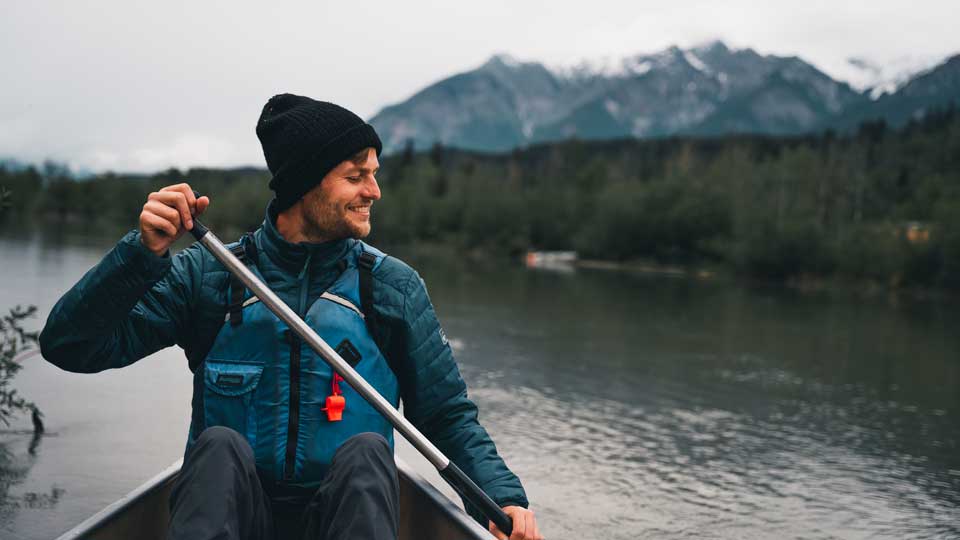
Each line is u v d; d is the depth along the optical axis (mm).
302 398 1683
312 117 1715
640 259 62000
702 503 5594
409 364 1857
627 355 12891
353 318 1760
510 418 7906
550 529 4871
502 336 14281
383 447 1615
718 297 30016
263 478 1675
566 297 25047
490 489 1829
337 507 1527
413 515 2152
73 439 5559
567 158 112625
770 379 11531
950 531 5297
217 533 1412
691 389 10281
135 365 8461
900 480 6574
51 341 1555
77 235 43812
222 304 1729
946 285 39594
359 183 1755
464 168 102562
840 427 8617
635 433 7629
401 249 71000
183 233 1594
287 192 1730
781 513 5496
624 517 5156
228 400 1674
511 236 73688
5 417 5902
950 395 11008
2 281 15859
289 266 1765
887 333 19453
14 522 4027
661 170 105188
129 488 4648
